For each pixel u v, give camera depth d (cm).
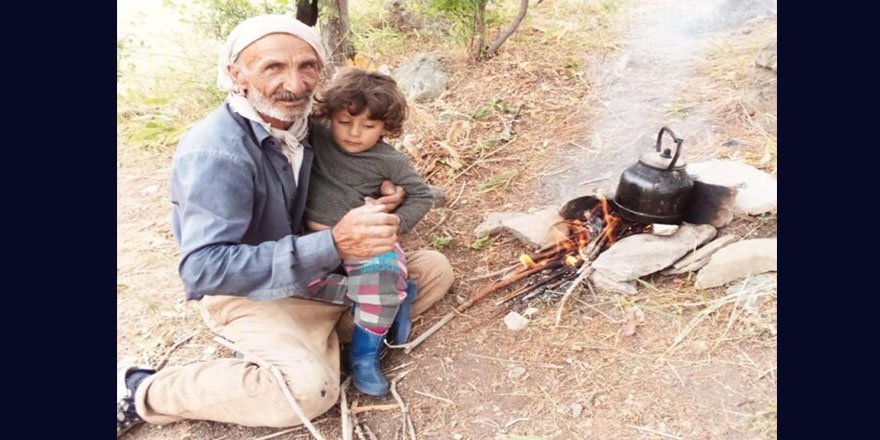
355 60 478
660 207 293
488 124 428
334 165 271
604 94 440
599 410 243
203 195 227
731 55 459
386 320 261
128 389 252
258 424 245
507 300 298
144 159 454
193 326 302
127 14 662
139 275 339
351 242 224
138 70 540
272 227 253
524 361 267
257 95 236
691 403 240
